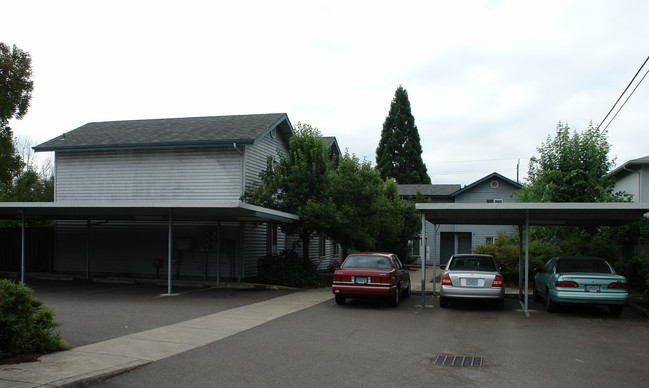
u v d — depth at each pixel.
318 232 18.78
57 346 7.93
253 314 12.20
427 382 6.55
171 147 19.98
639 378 6.80
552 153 18.12
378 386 6.36
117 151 20.94
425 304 14.53
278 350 8.33
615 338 9.66
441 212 14.43
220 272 19.80
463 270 13.70
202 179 19.81
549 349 8.60
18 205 16.14
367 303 14.64
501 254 19.81
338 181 19.52
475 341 9.24
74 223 21.97
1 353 7.18
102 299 14.81
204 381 6.50
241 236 19.50
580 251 17.30
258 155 20.70
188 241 19.84
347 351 8.31
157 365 7.28
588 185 17.08
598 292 12.16
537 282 15.12
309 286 19.06
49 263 22.27
